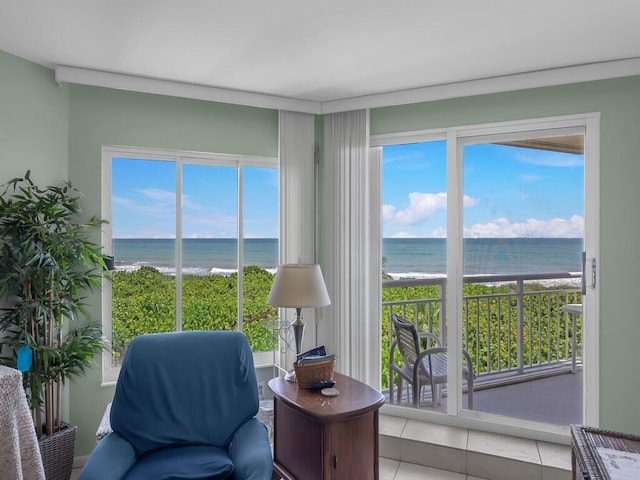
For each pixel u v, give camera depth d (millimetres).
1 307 2525
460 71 2764
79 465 2836
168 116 3080
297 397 2227
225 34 2283
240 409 2191
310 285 2449
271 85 3008
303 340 3348
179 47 2436
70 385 2859
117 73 2795
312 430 2084
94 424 2904
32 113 2639
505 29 2219
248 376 2258
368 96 3193
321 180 3449
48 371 2473
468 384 3107
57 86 2779
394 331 3332
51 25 2189
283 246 3322
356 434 2107
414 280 3262
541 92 2840
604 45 2398
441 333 3182
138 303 3092
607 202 2689
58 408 2617
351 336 3312
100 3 1979
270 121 3369
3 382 1838
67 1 1964
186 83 2965
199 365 2227
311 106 3318
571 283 2848
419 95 3051
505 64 2660
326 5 1996
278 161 3340
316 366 2363
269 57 2557
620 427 2660
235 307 3373
